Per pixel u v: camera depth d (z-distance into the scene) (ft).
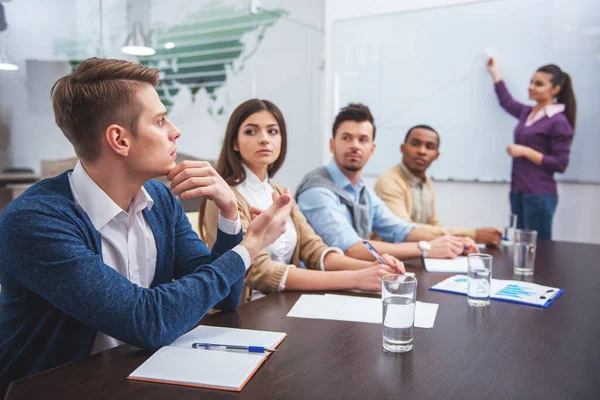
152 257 3.93
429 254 6.20
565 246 7.37
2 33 7.39
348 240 6.29
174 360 2.88
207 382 2.57
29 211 3.07
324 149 14.38
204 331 3.41
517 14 11.78
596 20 11.02
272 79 12.67
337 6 13.91
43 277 2.98
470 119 12.45
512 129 11.99
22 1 7.62
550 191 11.34
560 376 2.73
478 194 12.46
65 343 3.35
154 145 3.37
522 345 3.21
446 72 12.64
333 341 3.26
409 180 9.41
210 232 5.24
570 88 11.23
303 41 13.53
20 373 3.42
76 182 3.48
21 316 3.32
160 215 4.05
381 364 2.87
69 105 3.24
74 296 2.96
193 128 10.89
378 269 4.52
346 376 2.70
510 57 11.91
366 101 13.69
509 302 4.26
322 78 14.21
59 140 7.92
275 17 12.59
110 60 3.37
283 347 3.14
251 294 5.28
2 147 7.37
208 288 3.31
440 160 12.85
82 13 8.39
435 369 2.81
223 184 3.83
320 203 6.56
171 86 10.29
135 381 2.63
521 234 5.43
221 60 11.32
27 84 7.68
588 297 4.47
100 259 3.13
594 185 11.26
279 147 5.68
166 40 10.05
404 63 13.12
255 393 2.49
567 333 3.46
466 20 12.33
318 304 4.10
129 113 3.27
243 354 2.98
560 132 11.12
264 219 3.71
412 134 9.33
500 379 2.68
